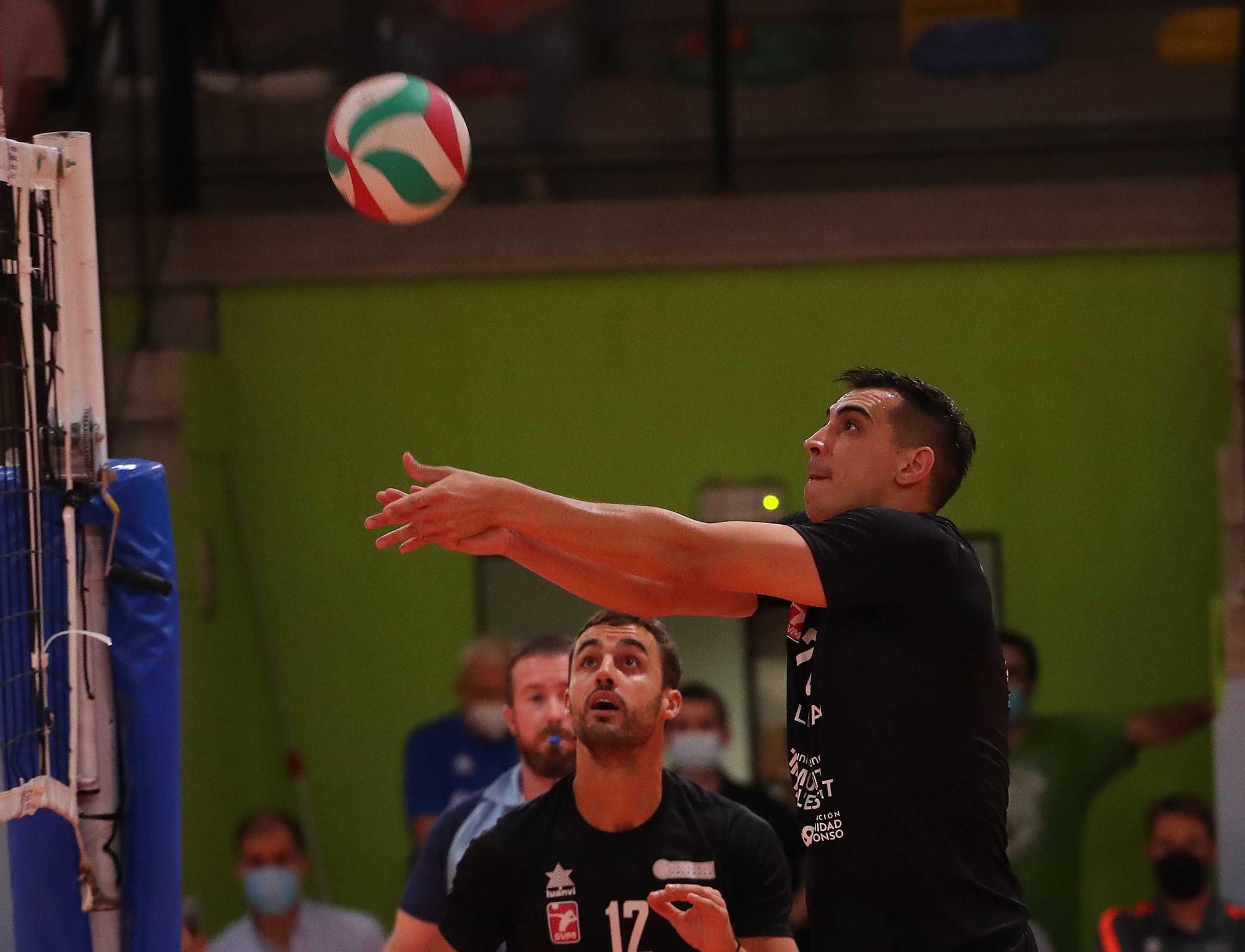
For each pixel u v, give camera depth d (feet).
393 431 92.94
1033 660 79.25
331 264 92.12
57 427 40.47
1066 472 89.56
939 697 31.89
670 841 41.32
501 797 50.49
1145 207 88.17
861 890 31.96
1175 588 88.74
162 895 41.39
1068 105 94.38
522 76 95.66
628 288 92.27
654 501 91.61
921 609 31.99
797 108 95.86
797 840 70.18
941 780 31.81
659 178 94.89
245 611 92.79
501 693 77.05
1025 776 80.28
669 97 95.40
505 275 92.38
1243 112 85.87
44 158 39.73
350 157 47.19
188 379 85.97
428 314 93.04
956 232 88.94
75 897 41.27
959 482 35.06
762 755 88.79
